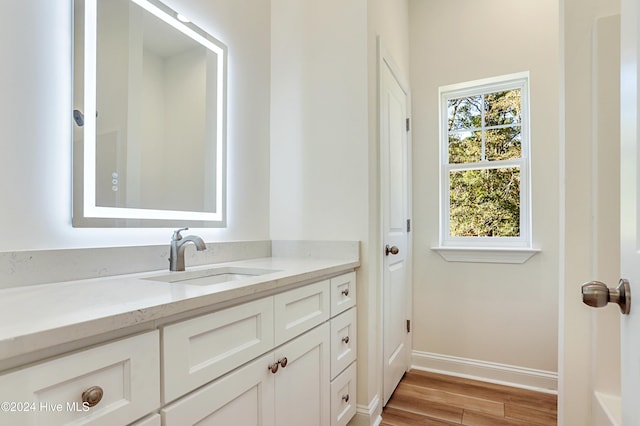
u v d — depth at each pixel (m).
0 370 0.52
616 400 1.29
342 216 1.79
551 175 2.16
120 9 1.22
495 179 2.41
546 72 2.19
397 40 2.30
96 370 0.62
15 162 0.94
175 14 1.44
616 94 1.35
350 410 1.62
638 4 0.59
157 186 1.35
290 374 1.18
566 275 1.45
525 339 2.21
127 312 0.66
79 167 1.08
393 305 2.13
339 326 1.54
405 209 2.42
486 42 2.36
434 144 2.51
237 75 1.78
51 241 1.01
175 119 1.43
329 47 1.85
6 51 0.93
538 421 1.81
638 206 0.58
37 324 0.57
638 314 0.57
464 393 2.12
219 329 0.90
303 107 1.92
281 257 1.90
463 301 2.38
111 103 1.18
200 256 1.50
